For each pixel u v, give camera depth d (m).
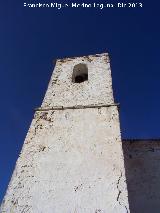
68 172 6.05
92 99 8.47
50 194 5.62
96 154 6.41
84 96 8.69
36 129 7.34
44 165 6.26
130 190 9.00
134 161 9.87
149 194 8.85
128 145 10.43
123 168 5.97
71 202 5.43
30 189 5.74
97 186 5.68
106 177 5.84
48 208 5.35
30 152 6.62
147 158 9.95
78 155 6.44
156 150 10.20
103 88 9.05
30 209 5.35
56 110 8.02
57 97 8.77
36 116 7.84
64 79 9.93
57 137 7.02
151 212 8.38
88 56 11.51
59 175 6.00
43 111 8.02
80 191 5.62
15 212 5.29
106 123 7.29
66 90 9.16
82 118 7.59
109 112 7.68
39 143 6.87
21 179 5.96
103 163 6.16
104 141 6.73
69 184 5.79
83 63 10.99
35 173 6.08
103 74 9.97
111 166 6.06
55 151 6.61
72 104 8.30
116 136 6.82
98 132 7.03
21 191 5.70
